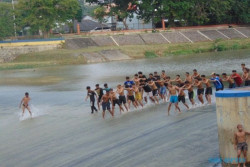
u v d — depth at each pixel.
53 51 69.75
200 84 25.61
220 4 90.12
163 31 85.31
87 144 19.83
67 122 24.80
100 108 28.09
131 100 26.41
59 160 18.00
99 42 77.06
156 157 17.09
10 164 18.20
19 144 21.02
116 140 19.95
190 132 19.91
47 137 21.81
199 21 89.38
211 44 77.56
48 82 43.78
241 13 94.75
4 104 32.94
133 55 69.56
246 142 14.93
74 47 73.31
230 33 88.25
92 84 39.59
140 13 89.81
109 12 88.94
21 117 27.44
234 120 14.99
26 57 68.81
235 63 49.44
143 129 21.36
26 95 27.64
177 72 44.53
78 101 31.41
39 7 76.88
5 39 82.25
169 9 86.25
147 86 27.77
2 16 83.12
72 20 96.44
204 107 25.08
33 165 17.77
